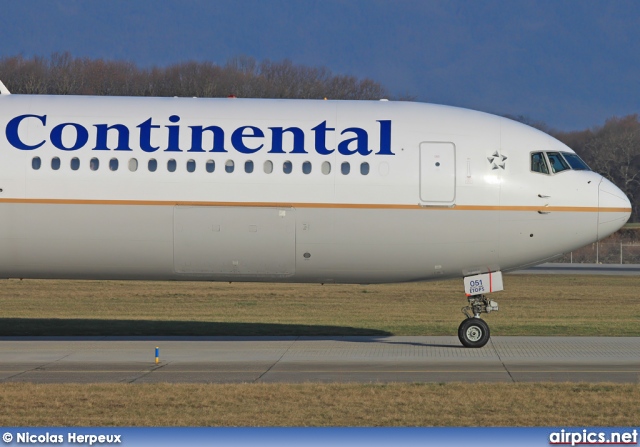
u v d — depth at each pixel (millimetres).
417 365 83938
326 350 94562
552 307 144250
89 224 91812
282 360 87188
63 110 94562
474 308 97438
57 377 76188
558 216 94250
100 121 93562
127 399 65062
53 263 94438
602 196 94875
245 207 91625
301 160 92438
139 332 110250
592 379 76000
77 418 59531
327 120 94688
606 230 95500
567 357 89438
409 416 60562
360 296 160375
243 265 94188
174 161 92062
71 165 91938
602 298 160500
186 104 95812
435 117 96188
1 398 65188
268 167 92188
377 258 94438
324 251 93500
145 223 91750
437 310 139125
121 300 150125
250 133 93250
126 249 92938
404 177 92688
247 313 132500
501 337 106000
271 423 58562
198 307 140500
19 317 124875
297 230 92312
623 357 89500
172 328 114250
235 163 92125
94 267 94875
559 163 95812
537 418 60656
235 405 63438
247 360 87125
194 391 68062
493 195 93438
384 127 94625
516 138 95625
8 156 92125
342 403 64188
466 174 93438
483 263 96062
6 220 91812
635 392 69000
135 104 95438
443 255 94812
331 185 91938
